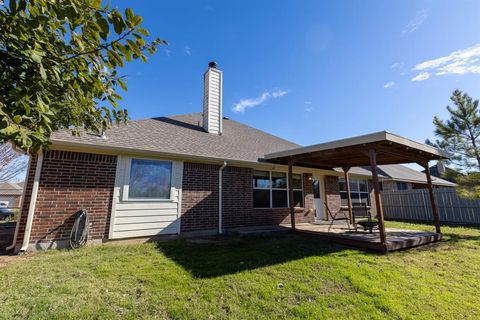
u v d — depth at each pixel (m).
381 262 4.85
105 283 3.58
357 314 2.87
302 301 3.17
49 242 5.47
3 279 3.63
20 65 1.68
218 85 10.83
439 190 13.66
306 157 7.99
